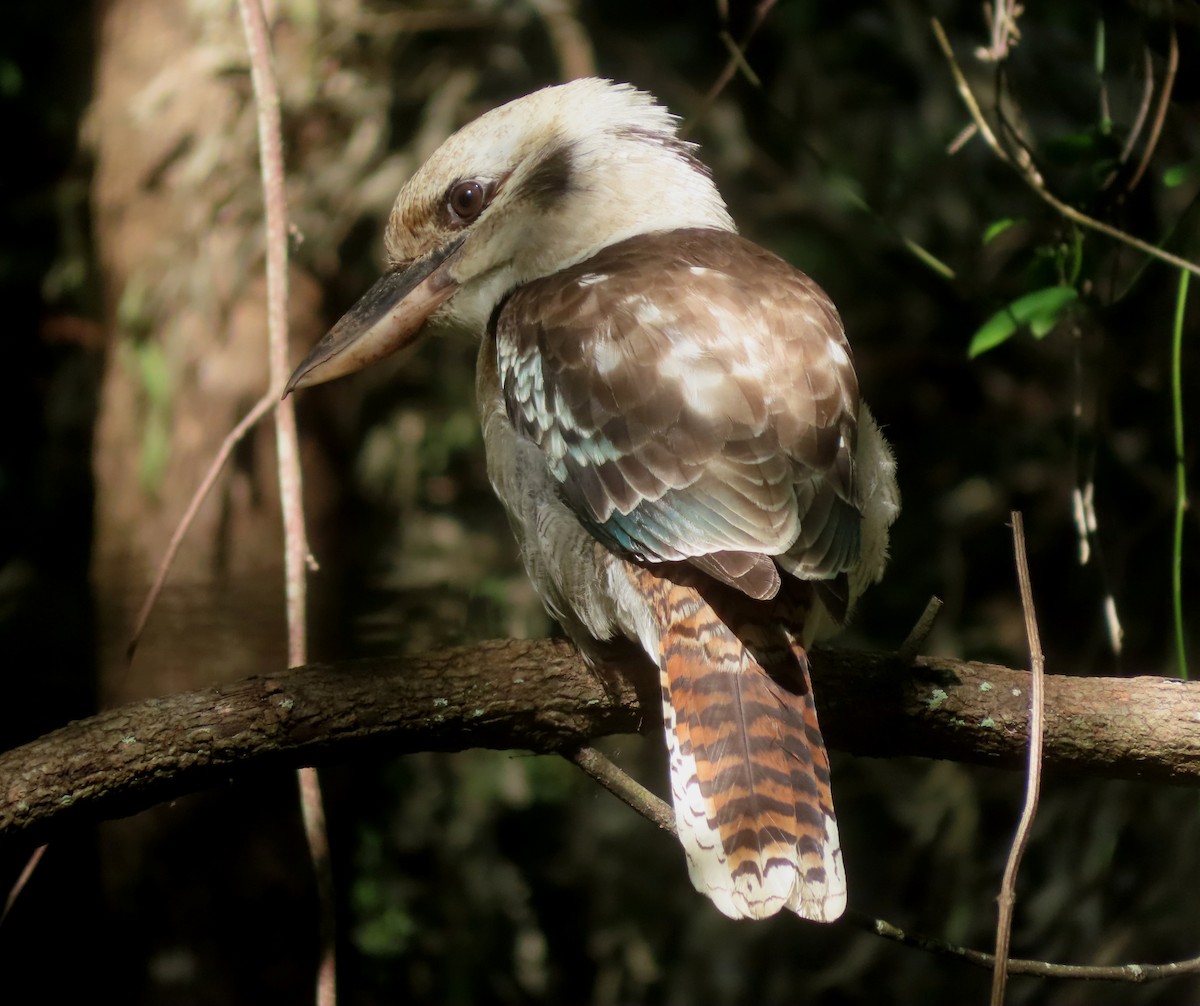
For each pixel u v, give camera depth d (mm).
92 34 12039
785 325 5832
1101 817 10250
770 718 5305
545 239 7016
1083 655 10734
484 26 12055
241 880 10688
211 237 10859
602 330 5898
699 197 7098
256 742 5418
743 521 5371
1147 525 10445
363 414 12023
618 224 6969
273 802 10797
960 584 11547
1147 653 10414
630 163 7027
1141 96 8516
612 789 5730
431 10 11750
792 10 12125
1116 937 9883
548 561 6105
